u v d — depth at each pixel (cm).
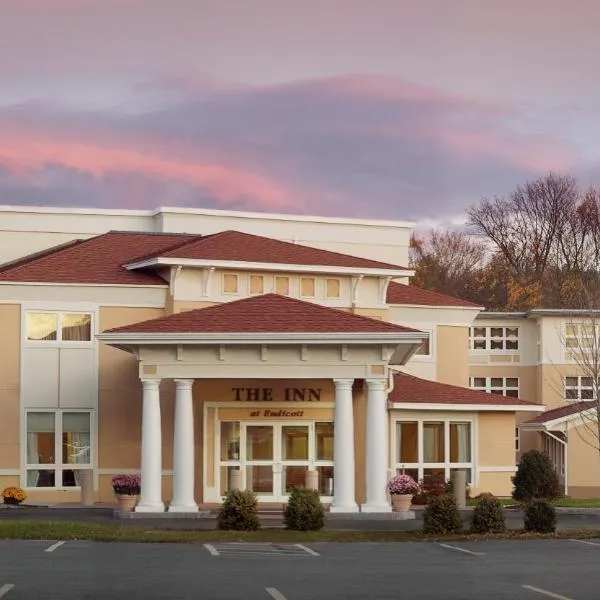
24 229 5059
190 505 3678
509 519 3709
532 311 6506
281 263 4334
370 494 3694
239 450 4166
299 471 4175
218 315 3753
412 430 4597
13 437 4194
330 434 4200
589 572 2245
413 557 2541
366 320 3753
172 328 3675
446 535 3086
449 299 5162
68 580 2047
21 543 2803
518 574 2206
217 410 4159
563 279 9600
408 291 5156
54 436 4238
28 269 4291
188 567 2295
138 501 3759
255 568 2291
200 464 4138
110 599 1814
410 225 5528
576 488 5803
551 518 3169
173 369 3712
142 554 2558
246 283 4353
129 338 3644
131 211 5203
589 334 6253
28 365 4222
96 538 2916
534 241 10325
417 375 5056
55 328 4250
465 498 4297
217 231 5209
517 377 6638
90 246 4566
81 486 4172
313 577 2145
